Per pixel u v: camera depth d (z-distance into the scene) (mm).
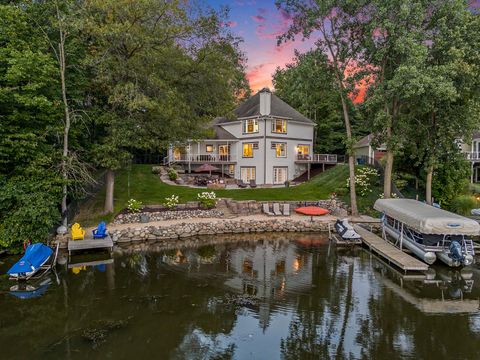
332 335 9859
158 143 22203
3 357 8438
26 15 18234
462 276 15094
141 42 19734
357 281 14328
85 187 24812
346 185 31266
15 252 16656
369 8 23797
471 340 9570
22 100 16250
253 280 14281
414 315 11172
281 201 28016
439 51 24156
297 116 43281
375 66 25984
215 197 27266
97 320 10484
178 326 10203
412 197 30406
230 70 23797
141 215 22984
